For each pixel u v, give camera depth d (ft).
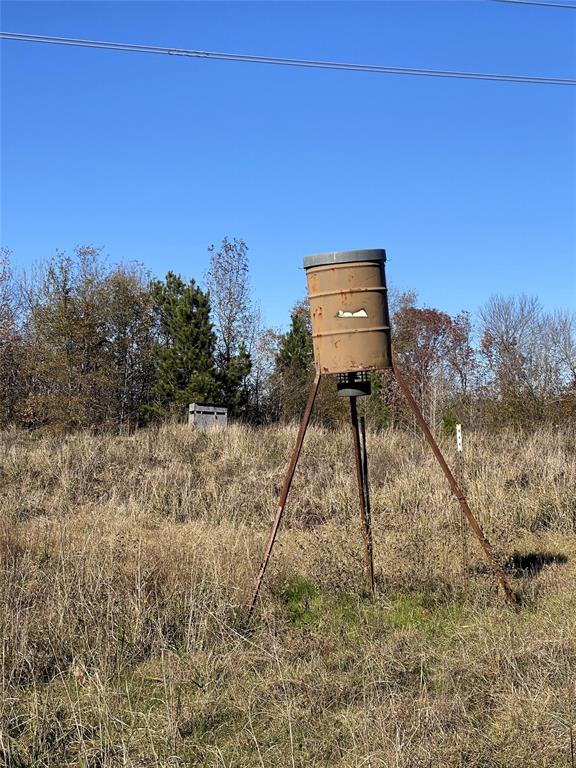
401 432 61.05
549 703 13.97
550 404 67.77
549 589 22.13
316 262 20.44
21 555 22.27
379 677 15.67
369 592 21.72
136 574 20.22
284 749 13.38
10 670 16.02
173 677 15.98
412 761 12.05
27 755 13.05
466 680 15.56
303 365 119.85
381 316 20.47
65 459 43.34
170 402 111.34
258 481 40.50
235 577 21.13
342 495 35.45
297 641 17.81
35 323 104.12
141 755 12.96
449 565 22.70
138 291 119.14
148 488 38.88
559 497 32.86
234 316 124.88
